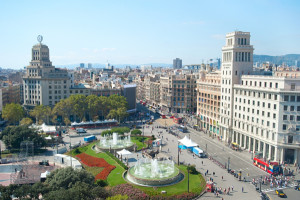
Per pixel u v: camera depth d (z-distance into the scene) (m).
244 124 144.25
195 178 102.94
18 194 73.94
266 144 128.25
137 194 85.06
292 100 117.31
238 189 95.94
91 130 187.38
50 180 85.00
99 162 118.94
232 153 138.38
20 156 115.69
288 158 122.44
